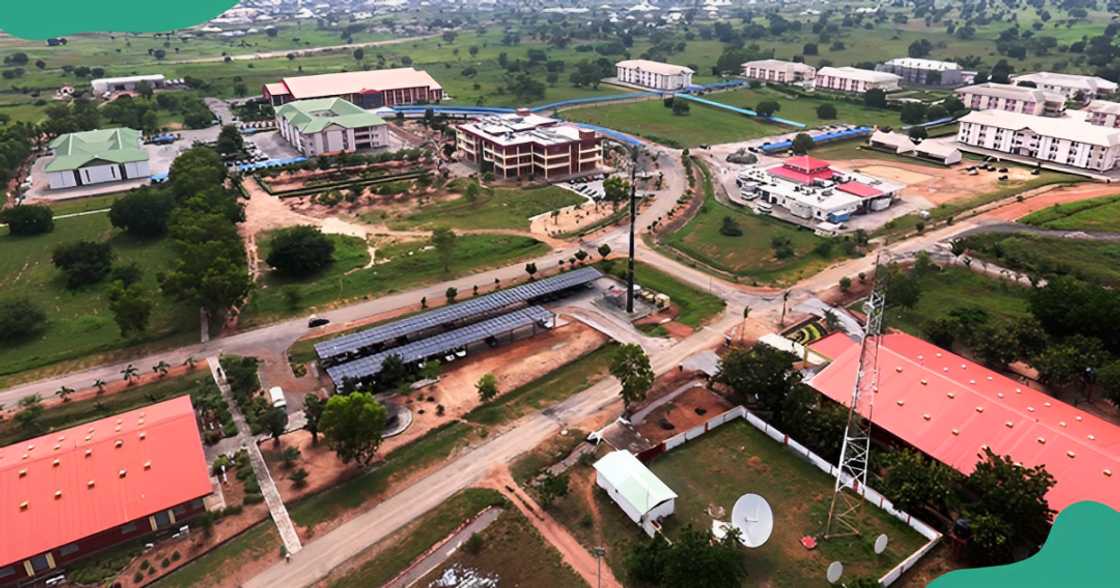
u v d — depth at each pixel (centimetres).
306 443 9081
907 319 11900
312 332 11862
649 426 9306
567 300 13038
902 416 8644
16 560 6881
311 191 18938
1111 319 10175
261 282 13650
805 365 10569
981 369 9581
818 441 8556
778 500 7831
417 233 16075
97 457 7969
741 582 6638
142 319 11244
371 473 8475
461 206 17925
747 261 14512
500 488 8181
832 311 11925
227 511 7881
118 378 10569
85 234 16150
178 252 14188
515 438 9106
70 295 13138
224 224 14250
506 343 11550
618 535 7438
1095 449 7700
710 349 11144
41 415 9638
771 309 12412
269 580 6981
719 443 8819
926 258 13212
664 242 15638
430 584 6869
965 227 15712
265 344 11506
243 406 9762
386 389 10300
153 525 7619
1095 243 14400
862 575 6800
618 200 17975
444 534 7500
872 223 16438
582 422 9412
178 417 8656
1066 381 9381
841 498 7819
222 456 8612
